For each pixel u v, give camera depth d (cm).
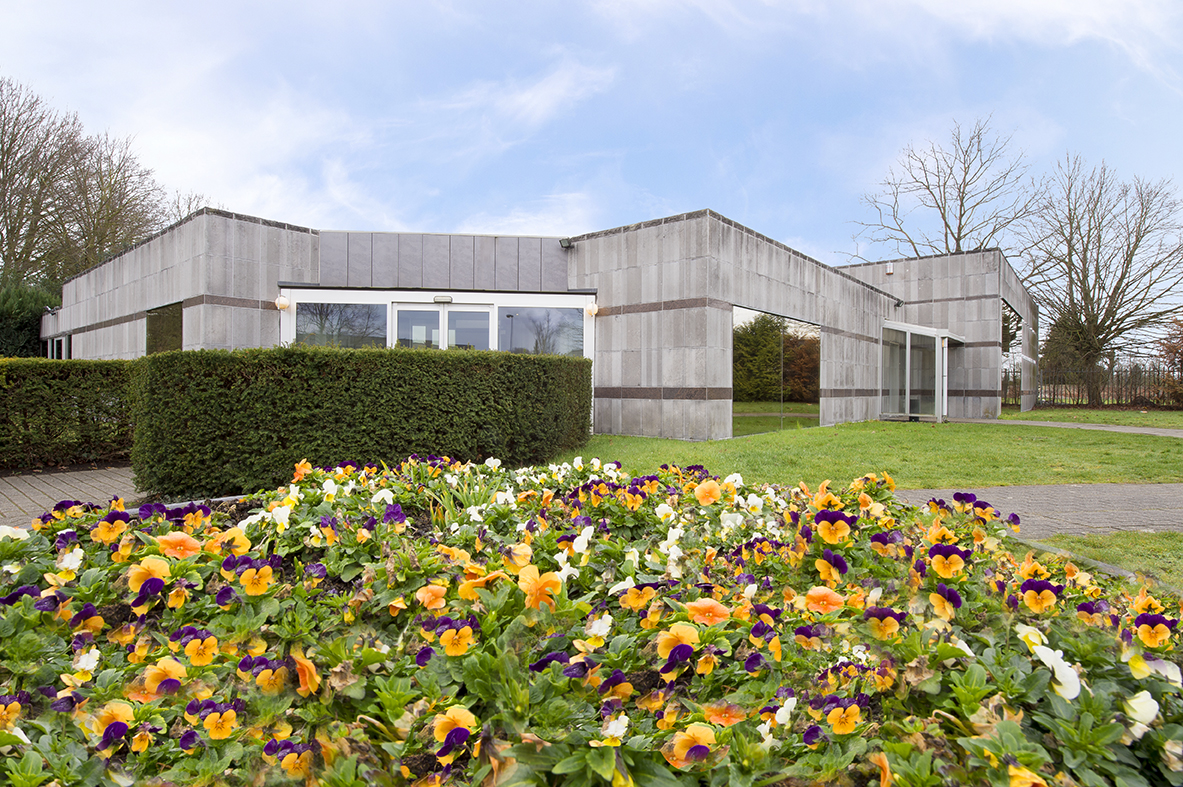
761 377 1172
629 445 929
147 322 1269
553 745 121
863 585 204
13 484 699
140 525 255
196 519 265
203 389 558
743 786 117
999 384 2008
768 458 770
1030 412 2189
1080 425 1541
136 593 198
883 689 139
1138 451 945
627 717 132
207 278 1049
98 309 1575
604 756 116
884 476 329
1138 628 155
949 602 170
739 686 157
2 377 777
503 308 1112
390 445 629
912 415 1836
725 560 242
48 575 203
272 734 142
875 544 221
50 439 810
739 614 172
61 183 2275
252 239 1104
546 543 235
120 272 1420
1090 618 168
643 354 1087
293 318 1076
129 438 877
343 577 225
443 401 661
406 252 1221
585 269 1187
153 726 148
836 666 145
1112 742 122
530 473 386
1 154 2169
